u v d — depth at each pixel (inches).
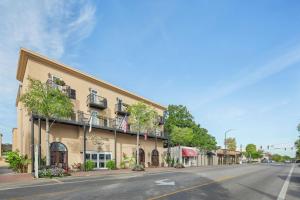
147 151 2065.7
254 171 1513.3
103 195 568.7
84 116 1534.2
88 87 1594.5
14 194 596.1
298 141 1616.6
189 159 2600.9
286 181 943.0
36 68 1325.0
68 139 1425.9
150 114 1754.4
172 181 874.1
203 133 2896.2
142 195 569.6
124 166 1721.2
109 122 1691.7
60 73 1433.3
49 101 1135.0
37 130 1290.6
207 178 990.4
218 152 3452.3
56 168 1069.1
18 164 1217.4
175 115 2701.8
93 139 1563.7
